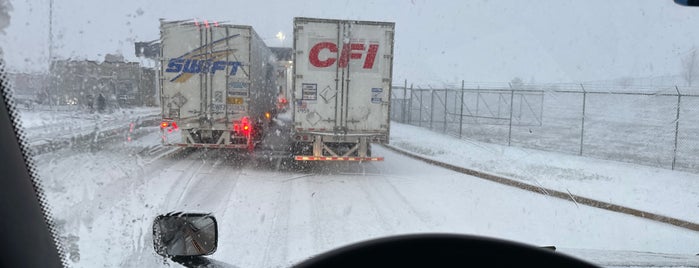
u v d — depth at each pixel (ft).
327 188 31.22
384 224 22.54
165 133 42.96
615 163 46.50
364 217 23.76
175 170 35.09
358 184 33.30
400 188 32.27
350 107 39.14
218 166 38.75
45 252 9.72
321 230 21.03
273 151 49.73
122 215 19.31
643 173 40.14
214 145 43.55
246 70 43.37
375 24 38.93
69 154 27.78
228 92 43.32
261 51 52.80
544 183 34.27
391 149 58.18
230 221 21.89
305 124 38.96
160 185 28.66
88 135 33.55
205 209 23.67
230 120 43.45
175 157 42.52
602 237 22.17
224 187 29.76
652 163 48.75
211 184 30.55
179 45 42.65
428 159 46.96
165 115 42.86
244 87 43.47
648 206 27.53
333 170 39.27
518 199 29.78
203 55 42.88
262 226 21.34
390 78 39.29
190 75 42.91
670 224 24.86
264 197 27.45
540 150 57.31
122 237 15.97
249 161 42.29
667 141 72.13
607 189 32.63
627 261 12.26
